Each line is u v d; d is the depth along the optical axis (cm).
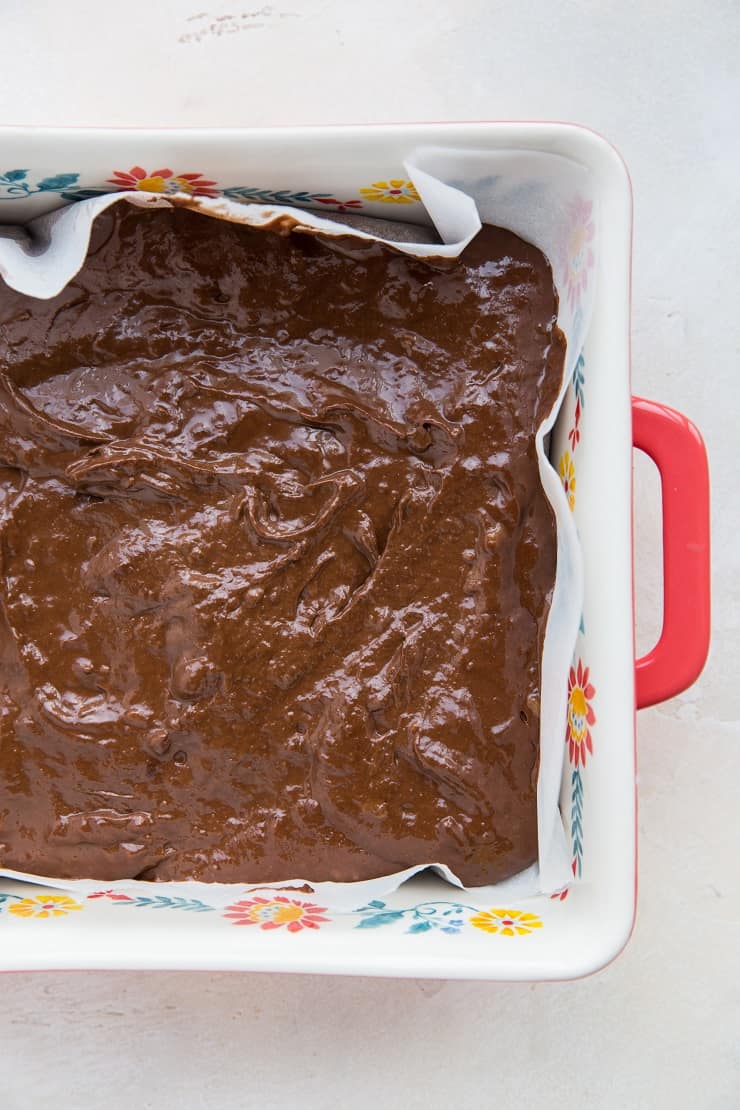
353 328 45
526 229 44
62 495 45
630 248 42
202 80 50
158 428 44
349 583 45
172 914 44
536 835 44
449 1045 50
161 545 44
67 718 44
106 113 50
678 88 51
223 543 44
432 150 42
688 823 51
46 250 44
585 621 43
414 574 44
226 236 44
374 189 43
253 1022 50
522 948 43
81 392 44
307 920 44
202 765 44
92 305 44
